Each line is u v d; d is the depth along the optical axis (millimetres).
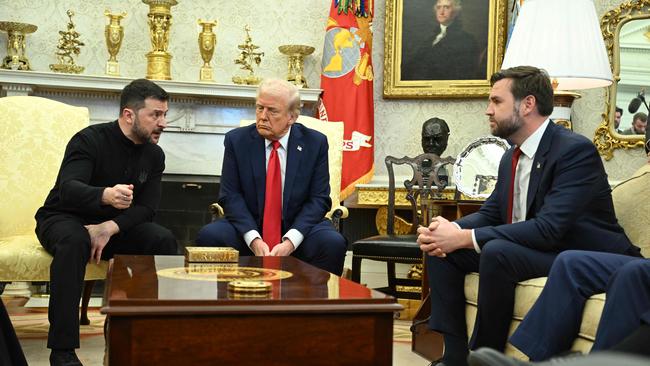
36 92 5617
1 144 3848
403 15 6113
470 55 6031
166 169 5816
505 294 2691
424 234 2926
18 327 4211
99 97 5727
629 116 5430
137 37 6016
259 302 1714
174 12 6086
